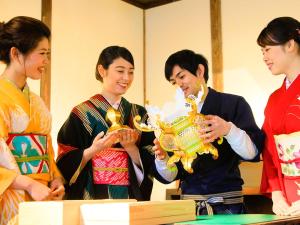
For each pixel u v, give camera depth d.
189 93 2.40
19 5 3.58
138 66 4.75
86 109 2.64
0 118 2.01
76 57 4.04
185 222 1.47
